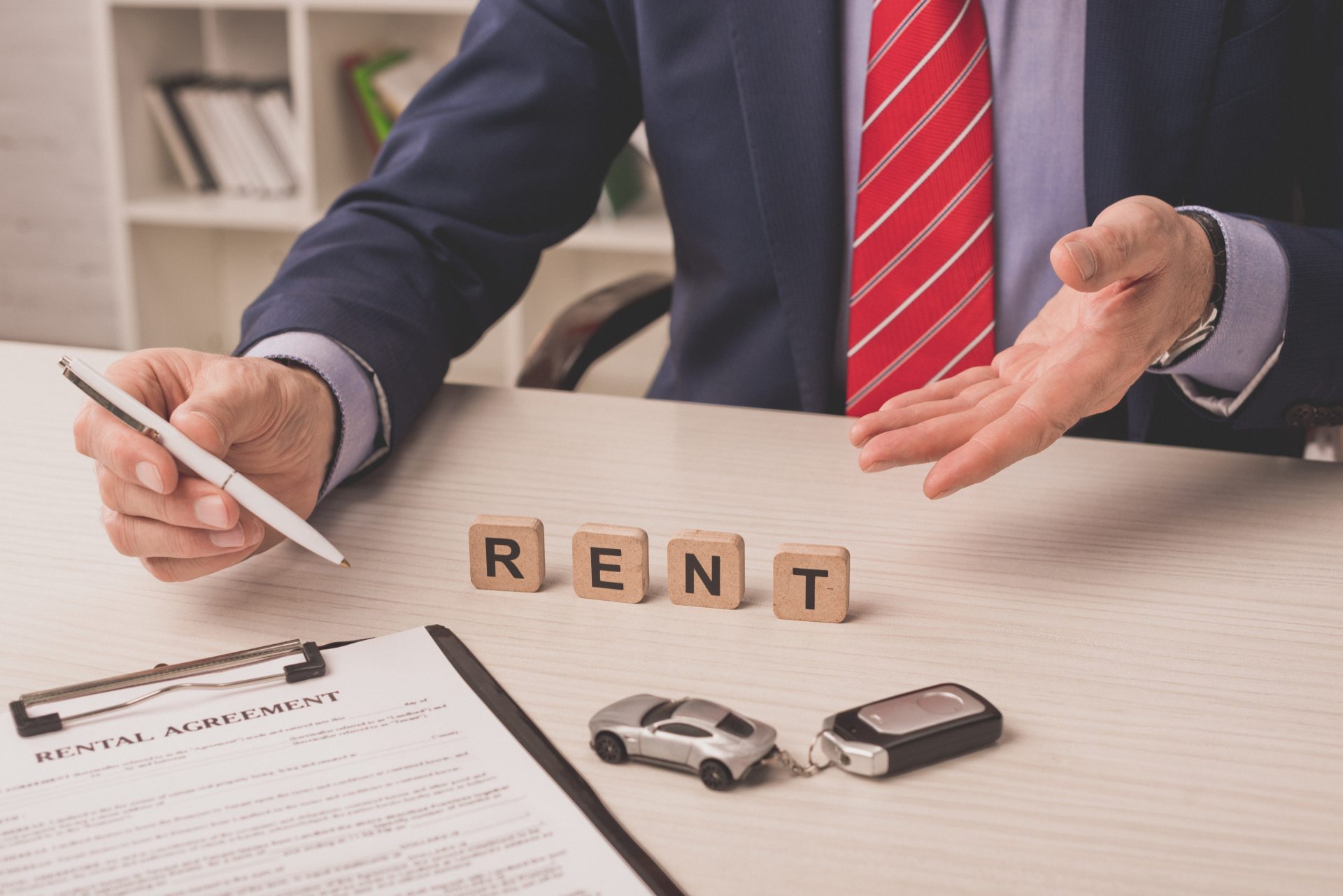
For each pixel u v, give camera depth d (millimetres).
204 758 556
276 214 2570
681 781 552
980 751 571
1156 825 520
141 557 710
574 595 722
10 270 3193
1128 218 740
